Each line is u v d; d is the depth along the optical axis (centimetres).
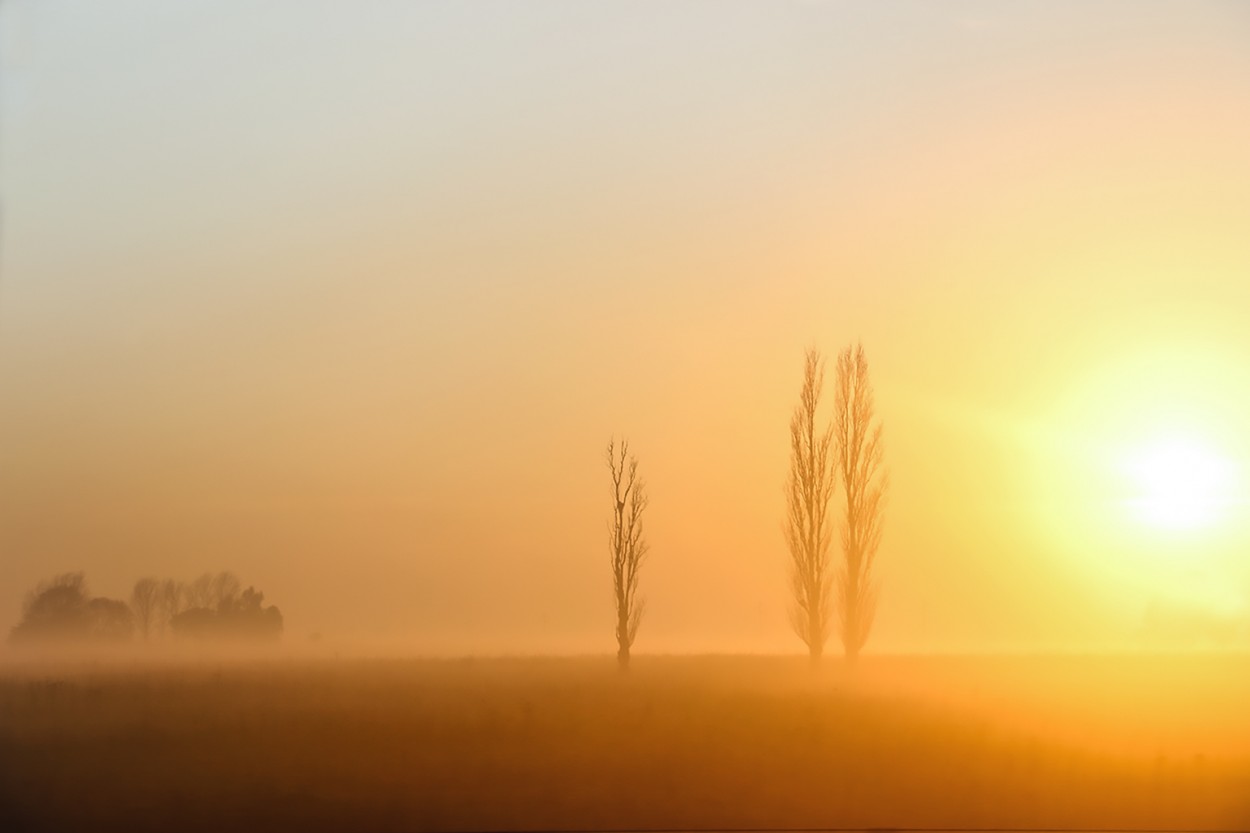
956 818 2264
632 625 6159
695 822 2233
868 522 5712
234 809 2339
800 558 5753
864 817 2264
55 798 2445
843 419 5803
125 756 2844
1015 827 2206
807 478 5772
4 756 2853
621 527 6225
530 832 2172
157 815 2305
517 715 3409
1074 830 2189
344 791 2462
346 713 3466
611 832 2166
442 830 2186
